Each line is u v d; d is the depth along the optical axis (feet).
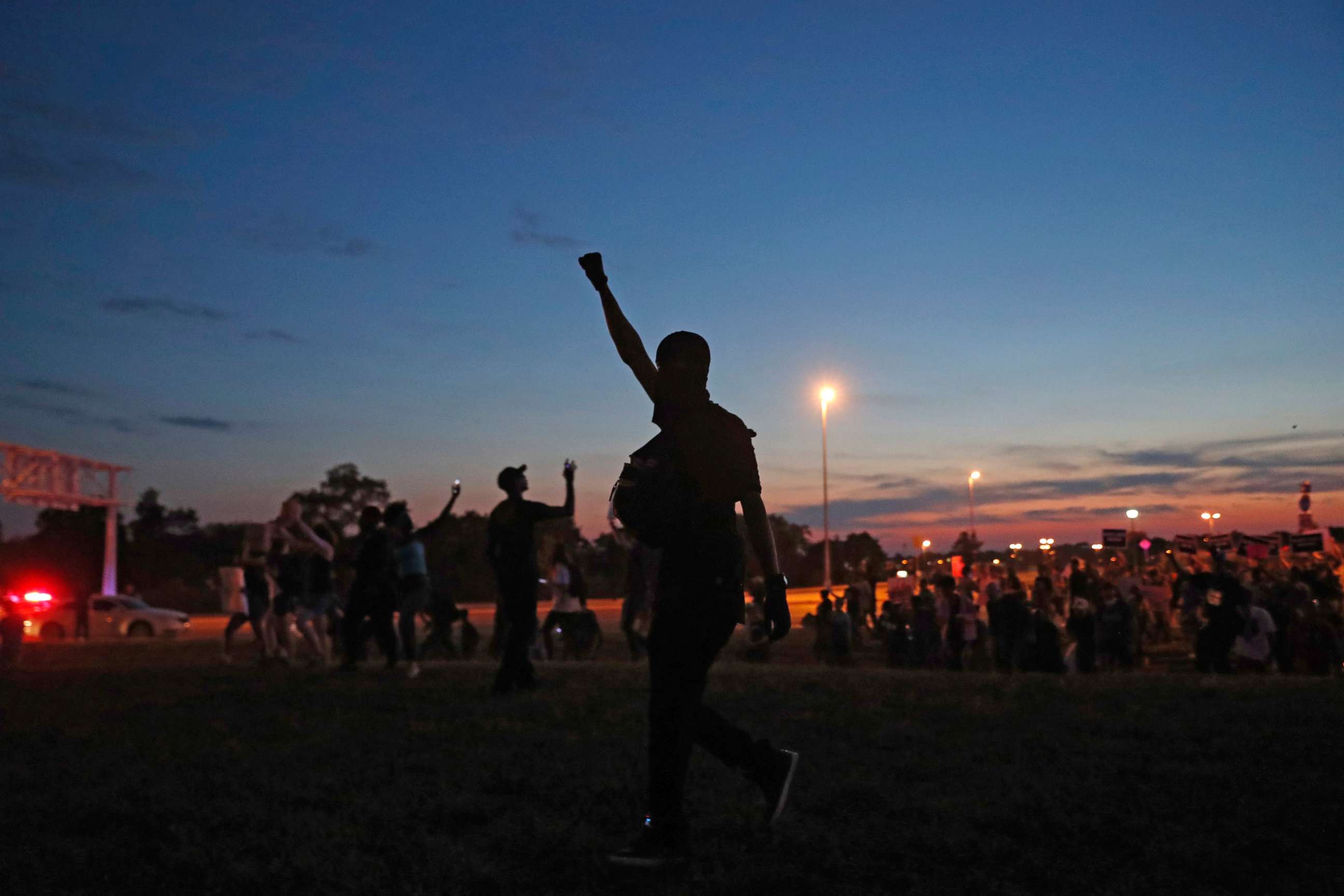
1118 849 13.10
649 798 12.41
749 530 12.31
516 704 25.64
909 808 14.61
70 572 242.78
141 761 19.07
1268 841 13.00
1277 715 21.93
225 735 22.09
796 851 12.82
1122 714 22.71
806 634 98.89
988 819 14.02
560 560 58.54
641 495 12.40
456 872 11.89
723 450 12.28
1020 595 61.57
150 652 60.03
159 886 11.96
